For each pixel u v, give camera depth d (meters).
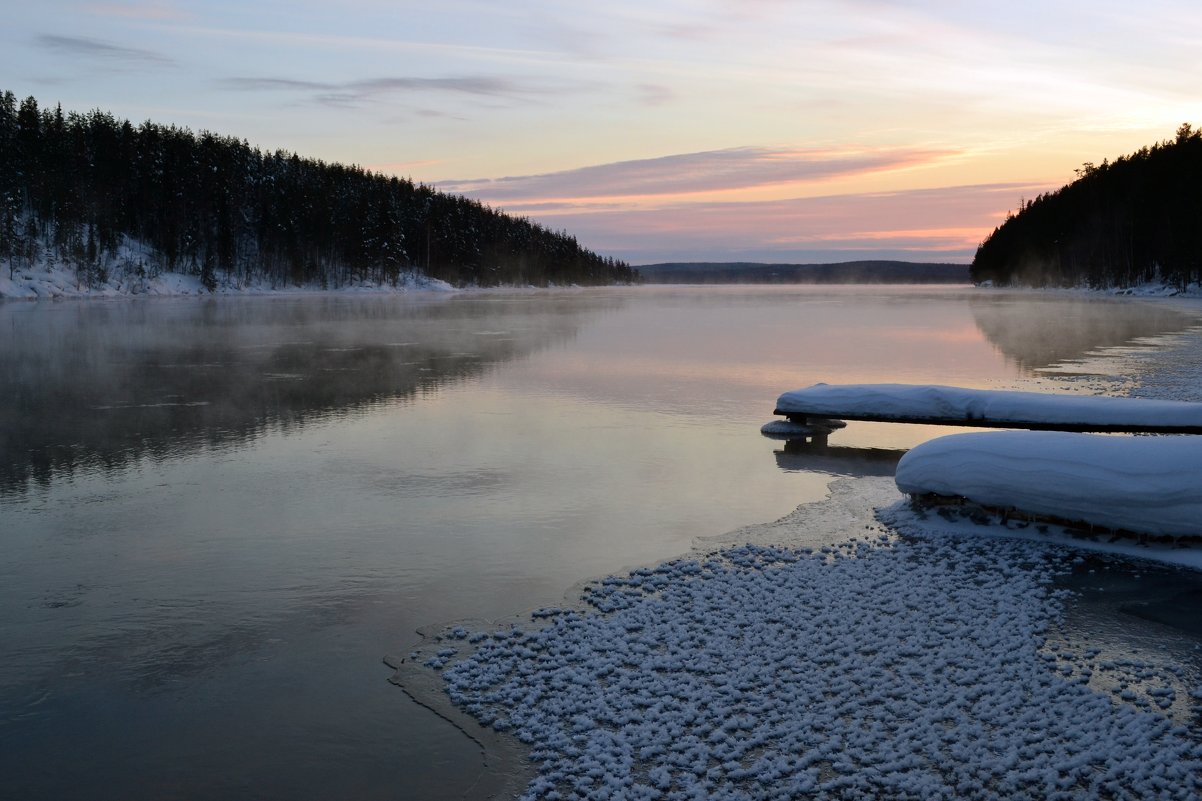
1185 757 4.70
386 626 6.57
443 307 62.50
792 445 13.12
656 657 5.88
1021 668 5.67
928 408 13.23
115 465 11.72
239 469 11.51
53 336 32.47
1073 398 12.66
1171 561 7.70
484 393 18.48
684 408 16.56
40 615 6.78
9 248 76.00
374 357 25.81
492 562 7.93
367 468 11.57
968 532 8.58
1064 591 7.01
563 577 7.54
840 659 5.79
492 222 158.88
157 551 8.27
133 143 100.62
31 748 4.98
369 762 4.83
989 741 4.84
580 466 11.72
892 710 5.18
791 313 54.06
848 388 14.03
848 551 8.14
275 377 20.95
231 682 5.72
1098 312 51.94
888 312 54.50
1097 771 4.59
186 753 4.93
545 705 5.29
